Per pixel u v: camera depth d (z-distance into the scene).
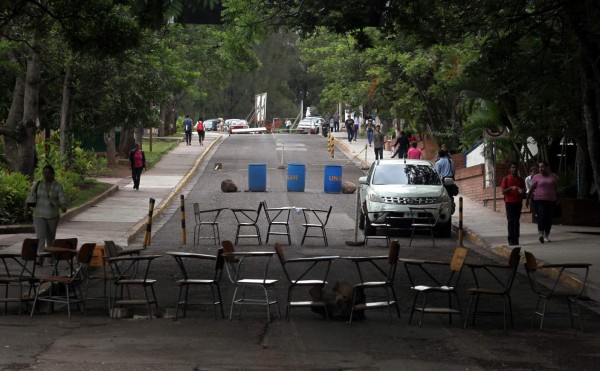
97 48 32.50
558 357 15.90
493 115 43.88
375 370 14.56
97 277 20.73
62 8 31.48
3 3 30.73
